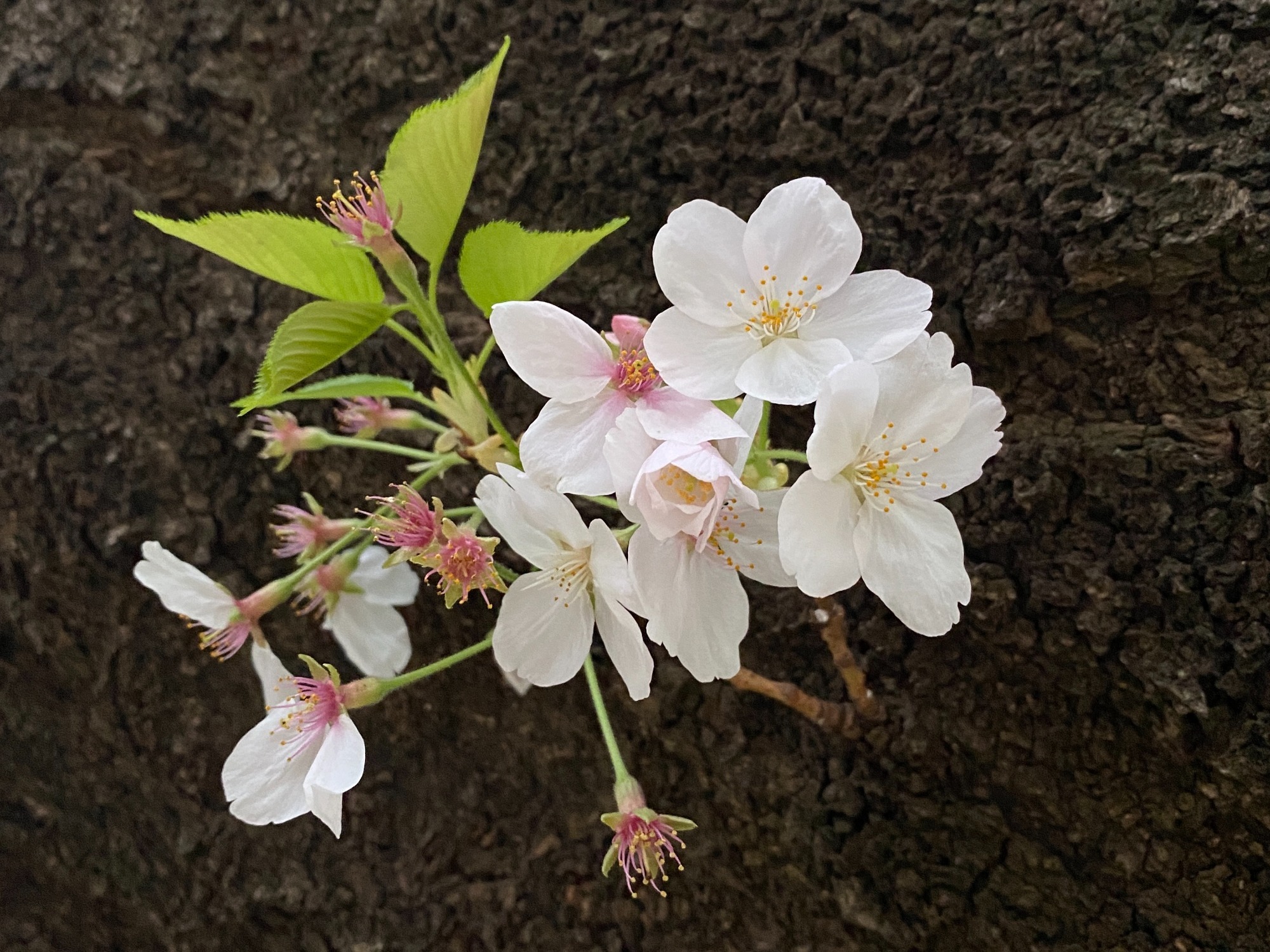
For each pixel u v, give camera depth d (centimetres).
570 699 20
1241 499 15
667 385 12
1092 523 16
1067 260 16
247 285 21
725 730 19
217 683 22
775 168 18
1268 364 15
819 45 17
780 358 12
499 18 19
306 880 22
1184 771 16
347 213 14
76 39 21
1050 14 16
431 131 13
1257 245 15
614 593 12
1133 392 16
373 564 17
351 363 20
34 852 24
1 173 21
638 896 20
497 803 21
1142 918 17
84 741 23
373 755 22
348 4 20
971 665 17
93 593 22
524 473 12
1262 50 15
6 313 22
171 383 21
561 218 19
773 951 19
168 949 23
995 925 17
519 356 12
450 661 14
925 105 17
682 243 12
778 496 12
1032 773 17
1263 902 16
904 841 18
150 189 21
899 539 12
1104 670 17
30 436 22
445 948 21
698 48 18
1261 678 15
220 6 20
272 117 20
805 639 18
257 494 21
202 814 22
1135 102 16
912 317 12
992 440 12
